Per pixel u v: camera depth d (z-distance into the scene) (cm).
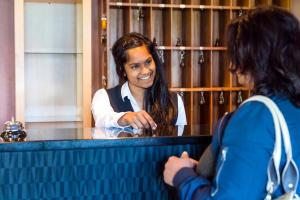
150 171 123
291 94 96
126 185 122
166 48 335
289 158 91
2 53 330
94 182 120
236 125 93
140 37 212
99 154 120
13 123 128
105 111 205
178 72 358
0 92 332
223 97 361
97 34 337
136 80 207
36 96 322
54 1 313
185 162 108
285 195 91
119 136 126
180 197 100
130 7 328
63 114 326
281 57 96
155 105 212
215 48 348
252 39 97
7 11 328
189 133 133
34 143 115
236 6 354
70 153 118
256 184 89
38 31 318
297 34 97
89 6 297
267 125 91
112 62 321
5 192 116
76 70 325
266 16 98
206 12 354
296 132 93
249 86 102
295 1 358
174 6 336
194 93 364
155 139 122
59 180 118
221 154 94
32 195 117
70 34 324
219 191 90
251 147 90
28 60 319
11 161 115
